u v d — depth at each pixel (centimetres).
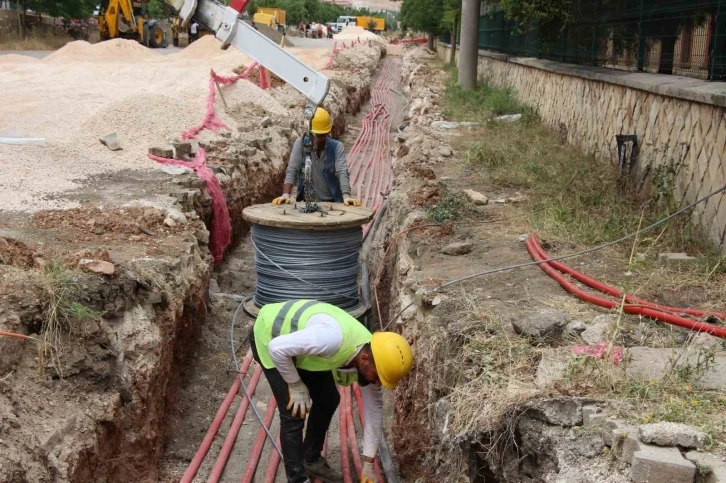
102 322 543
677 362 430
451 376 481
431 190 887
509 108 1716
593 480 350
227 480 577
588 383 411
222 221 945
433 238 745
